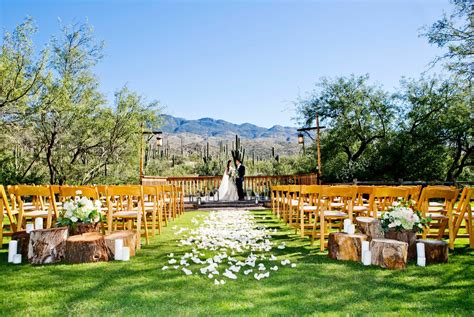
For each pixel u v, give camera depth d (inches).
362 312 91.0
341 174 708.7
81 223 175.3
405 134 716.0
